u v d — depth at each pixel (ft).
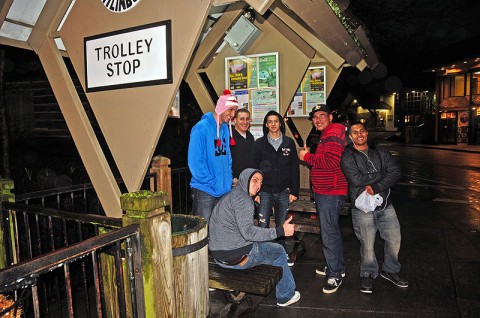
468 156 63.36
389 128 154.40
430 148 82.48
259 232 9.80
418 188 32.65
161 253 7.80
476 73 83.87
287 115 23.25
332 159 11.90
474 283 12.72
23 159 25.41
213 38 17.15
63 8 9.91
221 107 11.51
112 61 9.07
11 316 7.63
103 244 6.63
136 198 7.52
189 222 9.82
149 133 8.72
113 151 9.18
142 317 7.72
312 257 15.79
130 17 8.76
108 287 8.89
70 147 27.35
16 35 10.44
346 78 98.02
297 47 19.11
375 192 11.72
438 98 94.89
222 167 11.86
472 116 84.89
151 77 8.59
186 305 8.73
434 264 14.52
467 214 22.57
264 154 13.94
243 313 10.46
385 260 12.83
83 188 12.84
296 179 14.29
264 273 10.03
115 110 9.10
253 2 8.14
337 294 12.29
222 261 10.34
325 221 12.26
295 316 10.92
